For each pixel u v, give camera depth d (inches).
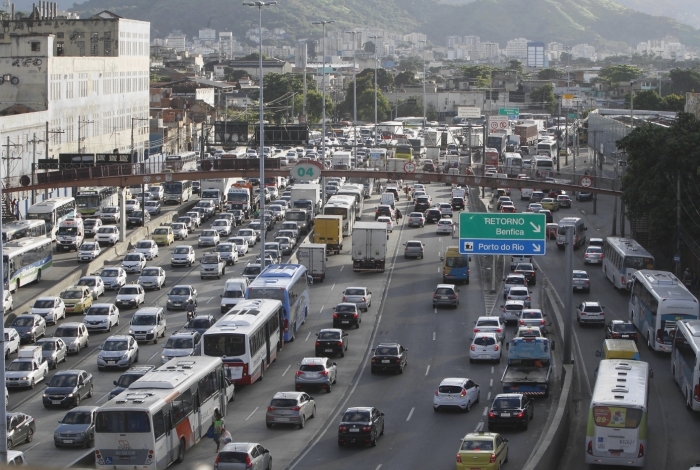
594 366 4471.0
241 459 2797.7
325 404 3895.2
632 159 6505.9
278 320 4598.9
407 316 5462.6
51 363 4404.5
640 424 3065.9
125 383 3747.5
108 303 5536.4
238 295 5516.7
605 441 3075.8
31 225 6486.2
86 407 3437.5
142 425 2854.3
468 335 5054.1
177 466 3051.2
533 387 3939.5
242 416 3718.0
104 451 2861.7
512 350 4057.6
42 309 5196.9
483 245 4749.0
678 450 3366.1
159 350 4719.5
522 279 5940.0
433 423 3624.5
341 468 3088.1
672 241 6638.8
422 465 3117.6
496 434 3058.6
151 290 6077.8
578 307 5364.2
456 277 6210.6
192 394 3235.7
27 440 3393.2
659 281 4901.6
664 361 4569.4
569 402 3622.0
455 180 7642.7
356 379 4279.0
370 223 6811.0
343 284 6264.8
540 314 4931.1
